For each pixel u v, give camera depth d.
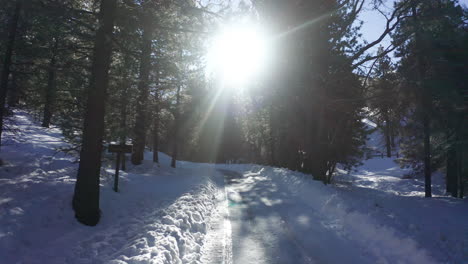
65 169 12.59
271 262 5.59
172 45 8.70
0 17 8.77
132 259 4.80
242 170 37.12
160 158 36.66
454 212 11.03
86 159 7.32
